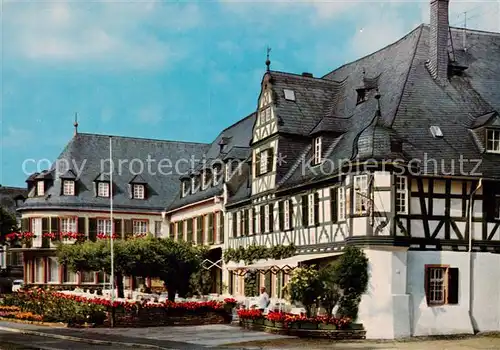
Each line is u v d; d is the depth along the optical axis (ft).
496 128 98.07
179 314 105.09
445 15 107.96
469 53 114.73
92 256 124.06
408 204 92.07
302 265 102.83
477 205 95.66
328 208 101.14
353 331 88.43
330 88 126.00
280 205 117.39
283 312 95.71
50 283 193.26
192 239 173.27
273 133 119.34
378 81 112.98
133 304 102.94
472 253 94.73
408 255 91.76
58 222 194.08
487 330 94.68
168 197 205.67
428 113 100.58
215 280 155.84
